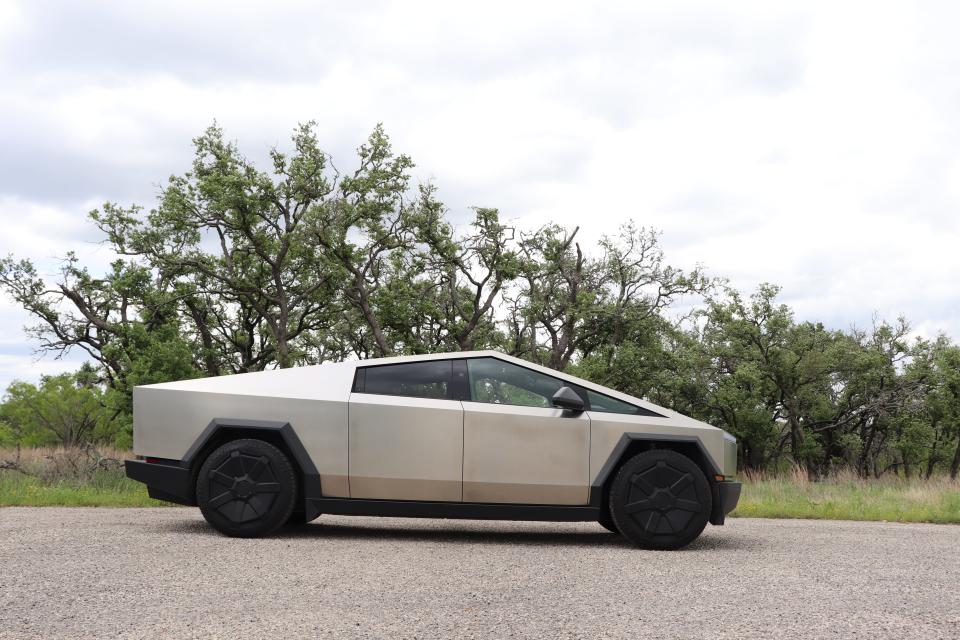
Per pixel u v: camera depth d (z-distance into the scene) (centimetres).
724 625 331
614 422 595
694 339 3909
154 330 3531
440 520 755
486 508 586
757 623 335
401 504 583
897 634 321
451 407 591
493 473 584
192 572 425
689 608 363
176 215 3525
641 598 384
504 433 588
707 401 3725
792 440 3794
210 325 4091
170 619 324
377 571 445
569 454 588
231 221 3531
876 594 403
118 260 3722
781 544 611
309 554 499
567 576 444
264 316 3753
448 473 583
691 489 578
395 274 3888
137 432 595
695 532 572
